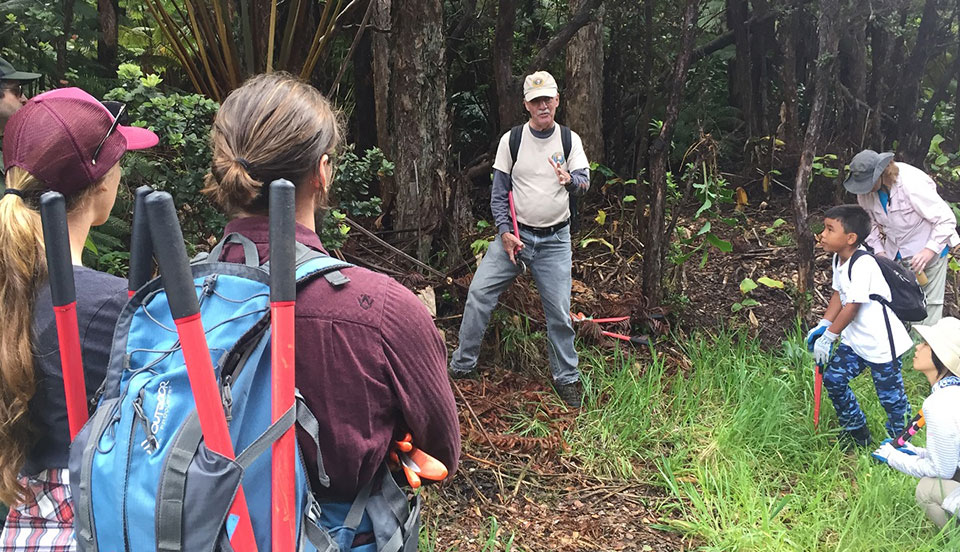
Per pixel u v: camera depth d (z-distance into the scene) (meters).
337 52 6.00
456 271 4.96
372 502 1.34
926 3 6.20
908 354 4.63
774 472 3.67
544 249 4.04
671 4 6.30
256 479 1.17
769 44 7.00
